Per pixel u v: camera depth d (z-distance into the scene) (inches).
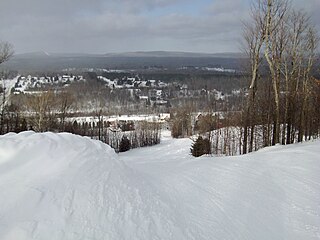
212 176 329.4
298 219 242.4
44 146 230.8
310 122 936.9
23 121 1312.7
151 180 279.1
